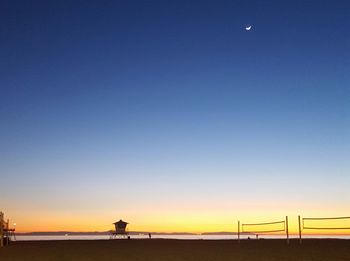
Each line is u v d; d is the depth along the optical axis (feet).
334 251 90.79
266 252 90.07
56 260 76.84
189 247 111.96
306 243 125.49
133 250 100.68
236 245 120.26
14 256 84.89
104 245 126.52
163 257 81.05
